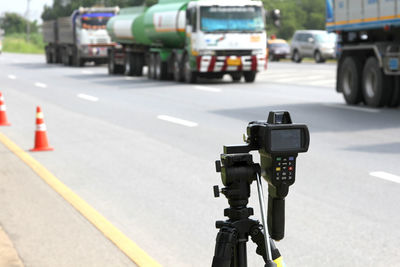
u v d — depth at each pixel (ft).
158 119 53.42
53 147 40.32
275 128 10.71
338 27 62.90
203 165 33.63
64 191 27.73
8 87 93.86
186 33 91.56
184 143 40.88
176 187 28.55
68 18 161.79
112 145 40.73
